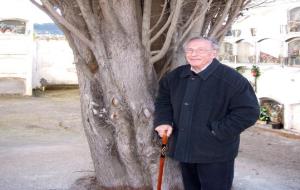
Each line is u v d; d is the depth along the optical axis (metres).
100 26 3.78
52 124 10.11
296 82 8.41
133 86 3.72
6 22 14.51
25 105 13.06
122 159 3.96
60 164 5.43
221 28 4.25
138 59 3.75
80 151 6.32
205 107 2.96
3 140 8.02
